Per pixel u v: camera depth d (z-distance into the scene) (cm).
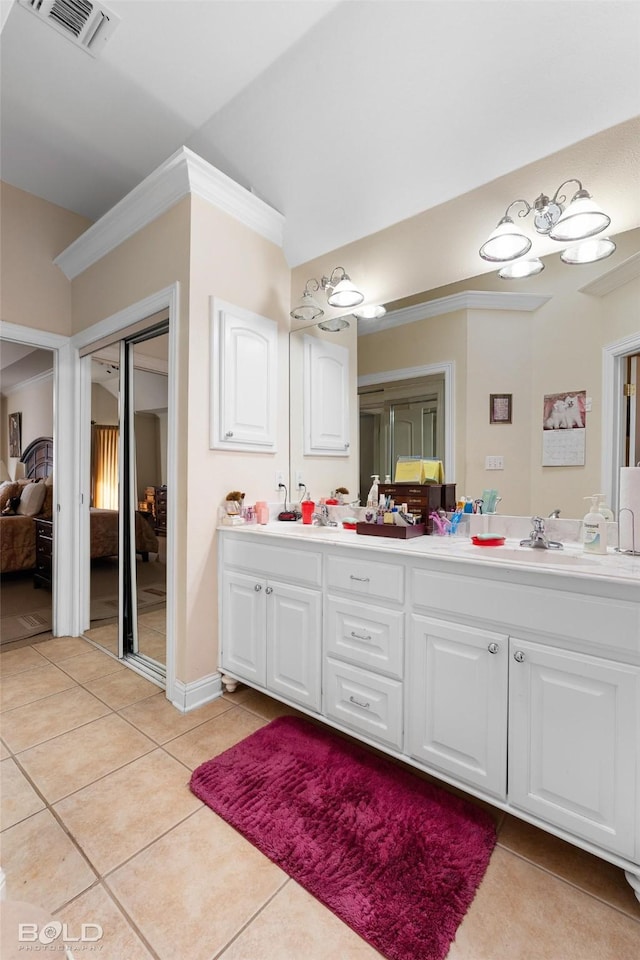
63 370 297
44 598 368
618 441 160
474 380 194
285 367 259
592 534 152
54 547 298
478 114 175
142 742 183
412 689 154
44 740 183
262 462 245
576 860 129
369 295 228
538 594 128
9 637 294
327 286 238
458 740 143
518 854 131
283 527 222
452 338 200
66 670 249
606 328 162
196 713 206
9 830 137
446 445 202
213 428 217
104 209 299
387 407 222
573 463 170
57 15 171
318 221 237
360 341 231
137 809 146
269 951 104
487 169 184
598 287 164
